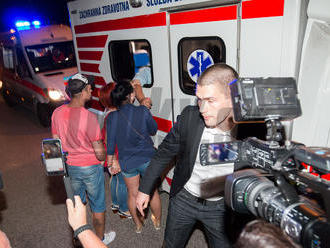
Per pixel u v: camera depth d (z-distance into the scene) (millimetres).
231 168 1975
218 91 1773
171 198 2223
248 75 2402
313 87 2195
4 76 8320
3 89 8719
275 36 2152
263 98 1146
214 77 1766
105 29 3863
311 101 2215
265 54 2246
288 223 1029
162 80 3258
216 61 2660
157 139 3564
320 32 2076
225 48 2525
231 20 2410
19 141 6520
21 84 7484
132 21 3383
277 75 2215
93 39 4160
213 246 2199
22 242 3332
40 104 6926
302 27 2068
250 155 1322
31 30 7180
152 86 3414
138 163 2904
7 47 7578
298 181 1054
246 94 1135
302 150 1093
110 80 4090
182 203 2143
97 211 3008
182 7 2752
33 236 3420
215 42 2613
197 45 2783
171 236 2250
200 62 2801
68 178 1405
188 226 2217
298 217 1001
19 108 9258
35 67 6945
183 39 2871
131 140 2838
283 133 2217
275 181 1168
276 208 1101
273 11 2111
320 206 1031
